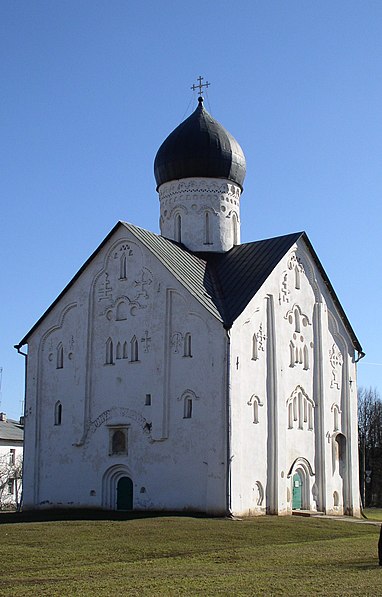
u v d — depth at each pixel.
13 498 83.19
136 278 46.97
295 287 51.03
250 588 19.86
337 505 52.34
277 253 49.50
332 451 52.56
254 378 45.00
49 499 48.03
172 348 44.59
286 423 47.66
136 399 45.34
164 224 54.31
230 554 28.61
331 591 19.19
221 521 38.22
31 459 49.22
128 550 29.36
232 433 41.59
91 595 19.42
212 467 41.41
